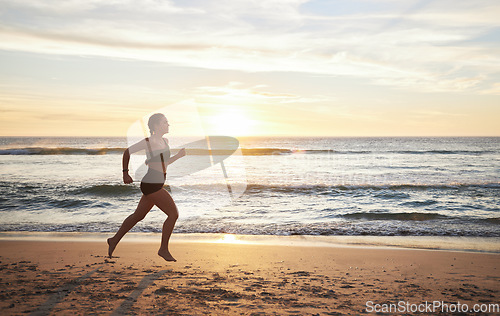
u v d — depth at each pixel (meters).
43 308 3.01
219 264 4.99
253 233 7.84
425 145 74.69
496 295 3.72
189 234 7.62
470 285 4.11
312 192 14.40
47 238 7.13
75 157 31.47
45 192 13.76
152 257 5.33
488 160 35.31
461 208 11.50
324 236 7.60
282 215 9.99
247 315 2.94
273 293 3.61
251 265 4.98
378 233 7.91
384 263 5.26
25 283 3.78
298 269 4.82
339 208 11.22
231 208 10.90
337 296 3.58
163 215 9.45
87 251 5.75
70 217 9.50
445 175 23.25
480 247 6.66
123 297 3.34
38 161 27.83
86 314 2.88
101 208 10.79
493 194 14.50
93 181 17.17
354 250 6.19
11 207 10.94
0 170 22.02
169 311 2.99
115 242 4.75
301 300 3.40
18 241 6.74
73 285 3.72
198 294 3.48
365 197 13.45
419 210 11.05
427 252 6.05
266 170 24.58
